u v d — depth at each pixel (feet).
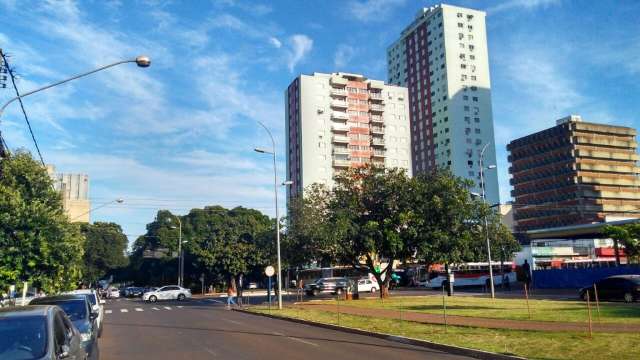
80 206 262.67
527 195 442.09
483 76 413.59
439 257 120.57
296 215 130.93
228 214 281.33
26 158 66.03
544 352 41.24
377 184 127.34
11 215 57.41
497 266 204.64
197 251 219.00
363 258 144.46
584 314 69.05
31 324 24.90
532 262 250.98
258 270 193.16
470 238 123.13
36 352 23.25
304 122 368.48
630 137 433.48
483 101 409.49
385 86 397.39
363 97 388.57
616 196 416.26
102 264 289.12
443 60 409.90
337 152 372.38
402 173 127.13
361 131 383.45
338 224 120.78
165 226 278.67
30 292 82.89
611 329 52.21
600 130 426.51
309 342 54.75
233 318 91.35
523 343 46.19
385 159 389.19
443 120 406.41
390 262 131.54
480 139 403.13
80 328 37.19
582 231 160.66
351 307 101.71
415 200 122.93
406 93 404.77
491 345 46.19
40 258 58.08
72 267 64.49
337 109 380.78
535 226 428.15
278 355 45.50
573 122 419.13
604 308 78.48
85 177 268.62
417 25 441.27
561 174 418.92
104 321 89.10
